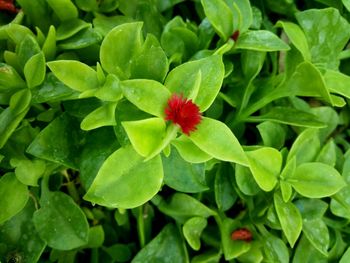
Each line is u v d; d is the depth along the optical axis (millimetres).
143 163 135
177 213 168
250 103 171
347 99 187
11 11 168
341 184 157
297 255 172
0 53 161
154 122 129
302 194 156
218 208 171
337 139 190
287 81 161
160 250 169
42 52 143
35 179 146
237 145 130
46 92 146
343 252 179
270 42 158
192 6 197
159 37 175
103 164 132
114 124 135
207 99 136
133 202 132
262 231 168
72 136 150
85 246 166
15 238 153
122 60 145
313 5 194
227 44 153
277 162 156
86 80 141
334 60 171
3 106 160
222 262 181
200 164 151
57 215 153
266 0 192
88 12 170
